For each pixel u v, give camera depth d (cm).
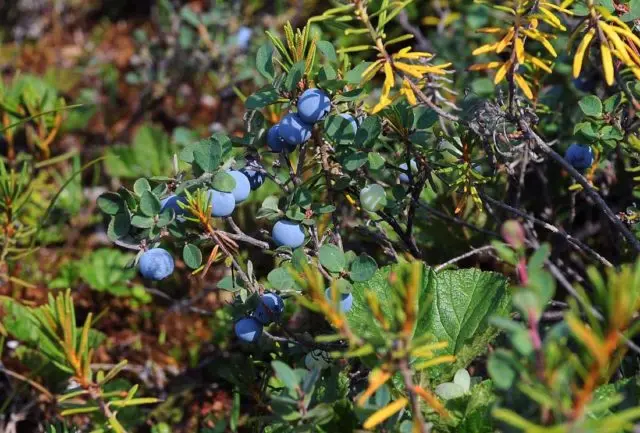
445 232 70
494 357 49
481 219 70
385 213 63
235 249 59
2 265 70
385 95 56
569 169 60
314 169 64
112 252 77
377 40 57
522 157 66
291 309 70
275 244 61
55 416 68
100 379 57
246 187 58
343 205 69
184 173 60
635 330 50
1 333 71
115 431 57
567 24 68
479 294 60
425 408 55
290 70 58
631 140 60
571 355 50
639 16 58
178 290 76
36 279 76
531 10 58
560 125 70
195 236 58
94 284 75
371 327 56
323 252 58
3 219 69
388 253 64
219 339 72
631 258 64
